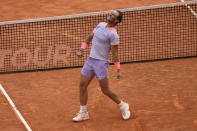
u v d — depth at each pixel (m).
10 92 28.62
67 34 38.94
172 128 23.20
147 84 28.69
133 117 24.62
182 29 38.47
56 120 24.88
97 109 25.88
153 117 24.47
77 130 23.67
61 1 48.47
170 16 41.44
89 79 23.88
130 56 34.19
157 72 30.52
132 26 39.91
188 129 23.00
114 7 45.78
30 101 27.23
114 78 29.94
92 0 48.12
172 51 34.56
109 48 23.22
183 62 32.09
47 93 28.25
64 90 28.58
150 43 36.28
